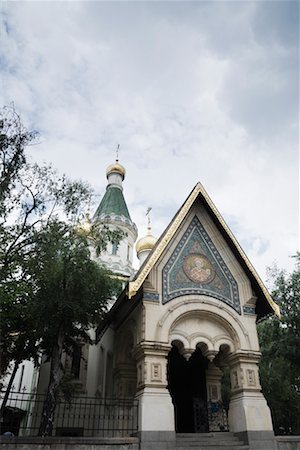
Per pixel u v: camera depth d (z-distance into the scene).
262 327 26.14
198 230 17.89
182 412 18.94
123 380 17.17
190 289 16.14
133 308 16.58
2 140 14.09
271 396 28.61
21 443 11.24
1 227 14.36
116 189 40.00
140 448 12.34
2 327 16.31
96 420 18.95
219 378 19.42
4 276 14.15
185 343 15.19
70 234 15.46
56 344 14.93
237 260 17.66
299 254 25.23
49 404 13.24
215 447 13.25
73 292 14.99
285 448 14.01
